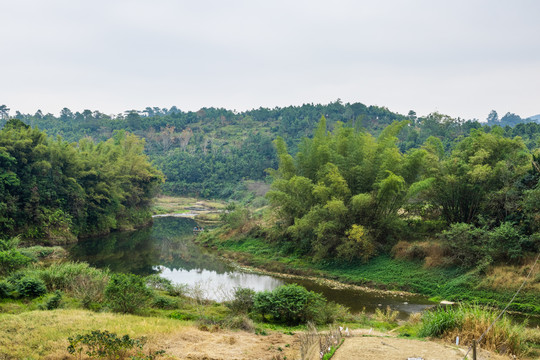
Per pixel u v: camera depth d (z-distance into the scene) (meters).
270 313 21.16
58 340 14.05
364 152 40.12
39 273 24.73
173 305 22.72
